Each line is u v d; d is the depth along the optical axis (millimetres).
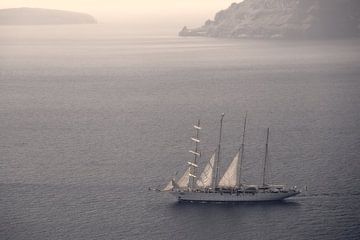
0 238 180250
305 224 187500
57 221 191000
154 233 183500
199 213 196000
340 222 188250
